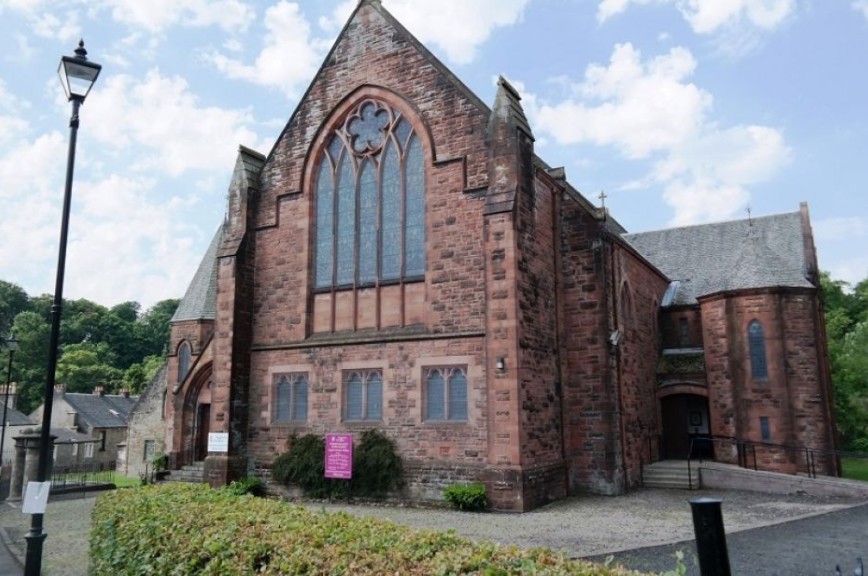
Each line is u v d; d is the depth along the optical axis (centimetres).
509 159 2034
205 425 3438
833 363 4281
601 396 2261
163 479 3097
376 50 2392
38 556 1134
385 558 629
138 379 9081
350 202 2398
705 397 3064
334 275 2383
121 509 1114
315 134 2488
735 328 2881
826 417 2761
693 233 3944
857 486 2122
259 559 711
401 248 2245
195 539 803
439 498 1995
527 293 2030
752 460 2766
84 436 6500
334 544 697
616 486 2198
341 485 2164
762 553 1295
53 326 1227
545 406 2081
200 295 3991
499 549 639
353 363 2245
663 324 3353
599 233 2336
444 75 2230
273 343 2445
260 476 2367
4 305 10094
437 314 2108
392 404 2141
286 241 2494
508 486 1848
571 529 1549
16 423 6188
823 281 5981
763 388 2792
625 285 2670
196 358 3472
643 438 2686
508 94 2109
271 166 2578
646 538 1423
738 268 2997
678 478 2447
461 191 2128
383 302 2258
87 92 1327
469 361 2025
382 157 2339
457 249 2108
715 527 398
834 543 1383
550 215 2311
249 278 2523
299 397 2367
